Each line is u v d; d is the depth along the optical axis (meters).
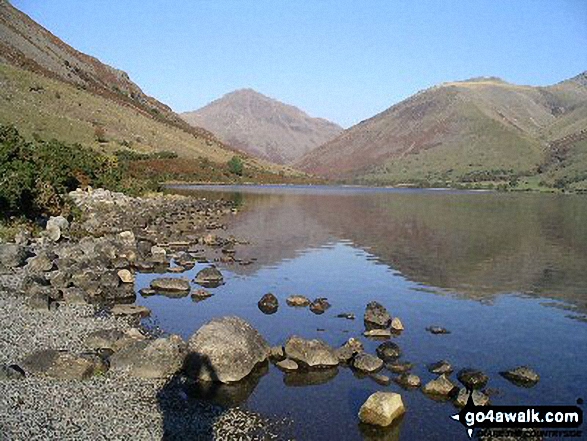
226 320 15.79
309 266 31.42
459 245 41.38
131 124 133.75
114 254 29.14
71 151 62.31
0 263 24.77
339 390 14.09
